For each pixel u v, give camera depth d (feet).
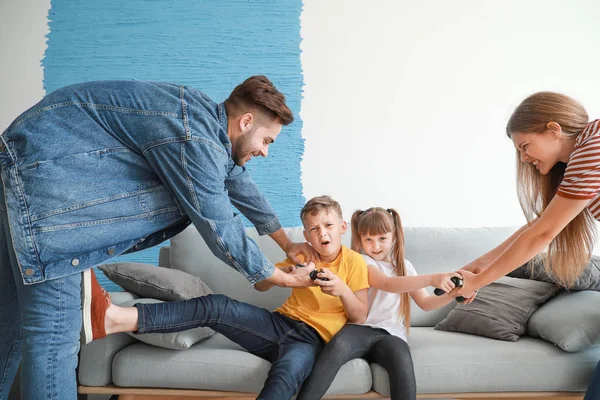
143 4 10.09
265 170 10.13
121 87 4.60
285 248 6.59
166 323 5.69
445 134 10.23
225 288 7.39
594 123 5.22
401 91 10.19
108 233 4.47
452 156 10.23
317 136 10.15
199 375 5.74
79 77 10.03
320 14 10.19
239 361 5.78
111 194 4.47
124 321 5.51
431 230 7.91
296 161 10.15
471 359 5.86
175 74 10.11
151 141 4.49
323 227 6.52
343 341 5.77
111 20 10.06
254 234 7.69
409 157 10.19
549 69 10.30
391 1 10.23
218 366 5.74
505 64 10.27
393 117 10.19
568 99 5.34
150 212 4.65
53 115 4.43
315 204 6.61
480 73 10.27
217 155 4.59
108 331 5.46
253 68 10.16
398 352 5.66
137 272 6.82
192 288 6.69
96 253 4.54
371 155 10.18
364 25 10.20
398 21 10.23
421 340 6.43
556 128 5.24
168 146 4.46
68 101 4.50
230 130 4.90
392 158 10.19
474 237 7.86
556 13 10.32
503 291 6.83
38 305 4.33
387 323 6.34
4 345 4.80
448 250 7.73
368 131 10.19
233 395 5.79
